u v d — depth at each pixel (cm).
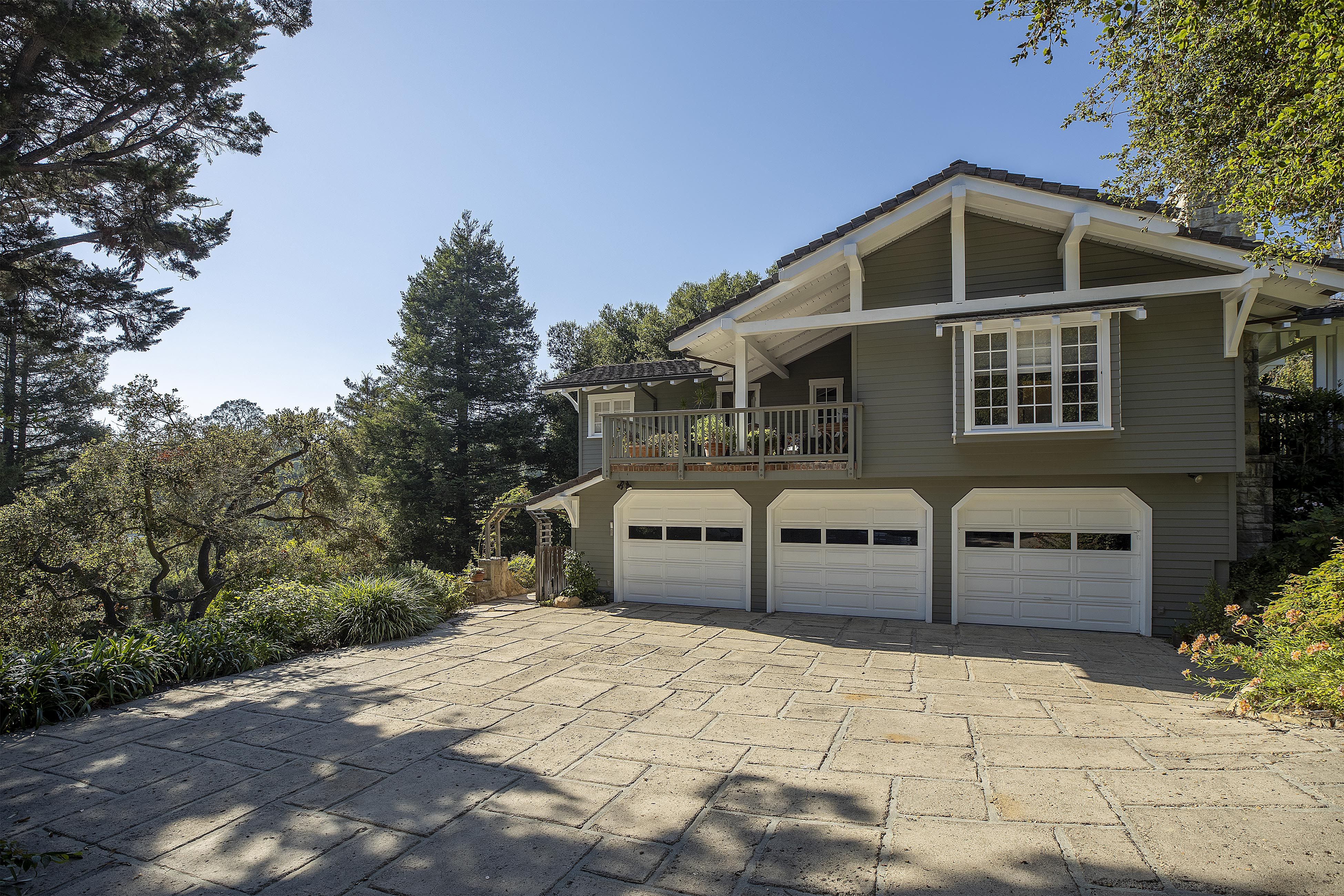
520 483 3225
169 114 1323
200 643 873
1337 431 1200
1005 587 1209
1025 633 1133
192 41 1255
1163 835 399
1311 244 645
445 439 3053
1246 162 674
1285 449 1233
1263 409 1245
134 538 1202
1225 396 1059
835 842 416
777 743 601
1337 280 955
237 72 1293
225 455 1194
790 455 1267
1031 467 1150
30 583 1085
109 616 1157
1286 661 635
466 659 945
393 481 2950
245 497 1210
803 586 1342
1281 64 644
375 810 477
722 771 538
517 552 3200
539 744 604
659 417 1383
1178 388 1080
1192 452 1072
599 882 381
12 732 648
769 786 506
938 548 1238
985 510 1223
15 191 1263
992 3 623
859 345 1242
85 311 1479
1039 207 1101
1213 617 1030
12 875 329
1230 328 1048
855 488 1295
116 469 1119
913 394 1213
